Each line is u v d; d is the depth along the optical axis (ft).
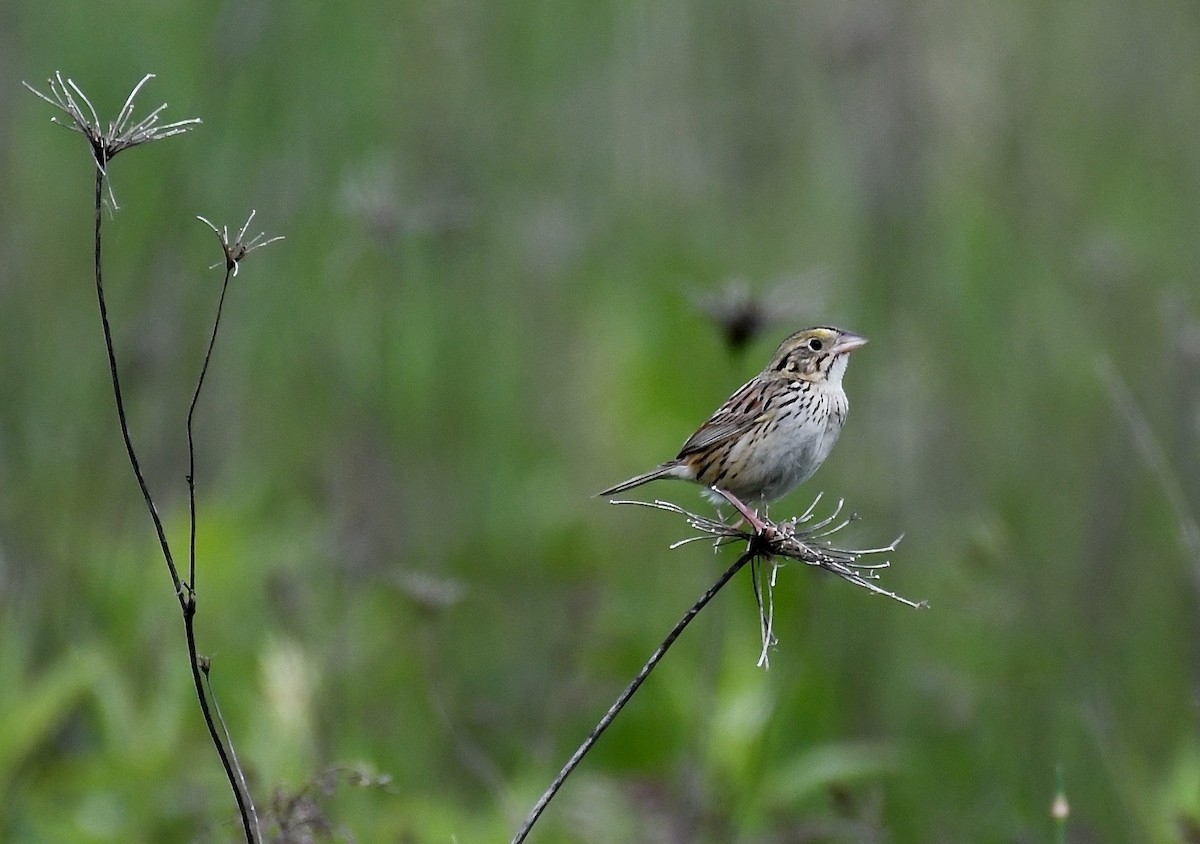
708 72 56.34
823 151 54.34
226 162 47.67
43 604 37.40
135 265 47.29
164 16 49.67
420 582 33.83
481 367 48.91
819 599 39.47
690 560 44.50
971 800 36.14
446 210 46.73
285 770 29.94
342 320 47.65
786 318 30.68
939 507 44.01
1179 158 52.85
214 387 46.55
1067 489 44.21
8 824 30.71
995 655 39.17
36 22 48.80
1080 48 54.34
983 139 50.70
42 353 44.65
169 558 17.80
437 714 36.99
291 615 35.32
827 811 36.50
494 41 53.36
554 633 41.16
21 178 47.57
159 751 31.55
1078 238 48.73
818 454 31.32
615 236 53.57
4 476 41.04
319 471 43.78
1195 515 40.78
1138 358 45.55
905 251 47.70
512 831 31.01
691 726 35.09
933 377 46.44
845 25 49.55
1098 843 34.53
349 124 49.62
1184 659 39.58
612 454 47.52
